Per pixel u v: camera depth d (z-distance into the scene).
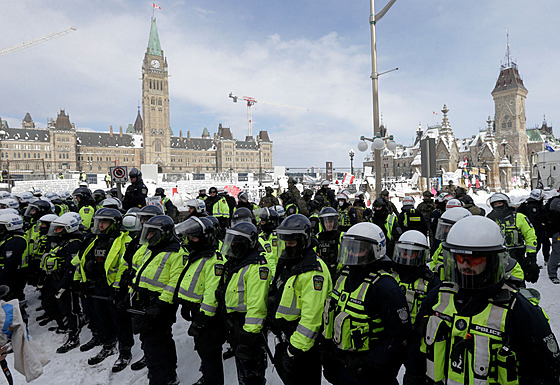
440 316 2.01
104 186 30.86
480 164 63.91
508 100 92.12
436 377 1.98
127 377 4.64
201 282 3.90
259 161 145.38
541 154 23.16
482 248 1.84
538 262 9.88
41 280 6.69
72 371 4.81
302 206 9.47
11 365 4.96
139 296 4.12
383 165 109.56
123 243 5.12
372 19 10.74
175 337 5.73
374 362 2.43
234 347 3.67
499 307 1.86
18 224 6.12
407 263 3.49
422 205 8.59
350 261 2.60
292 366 2.98
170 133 132.50
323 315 2.90
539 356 1.78
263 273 3.35
